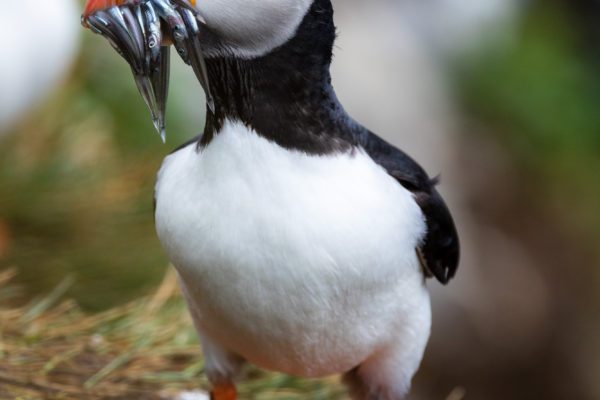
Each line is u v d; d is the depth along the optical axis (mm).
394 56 16391
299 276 5422
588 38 18391
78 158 10914
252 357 6219
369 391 6430
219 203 5375
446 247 6152
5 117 9797
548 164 17219
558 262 16984
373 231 5457
